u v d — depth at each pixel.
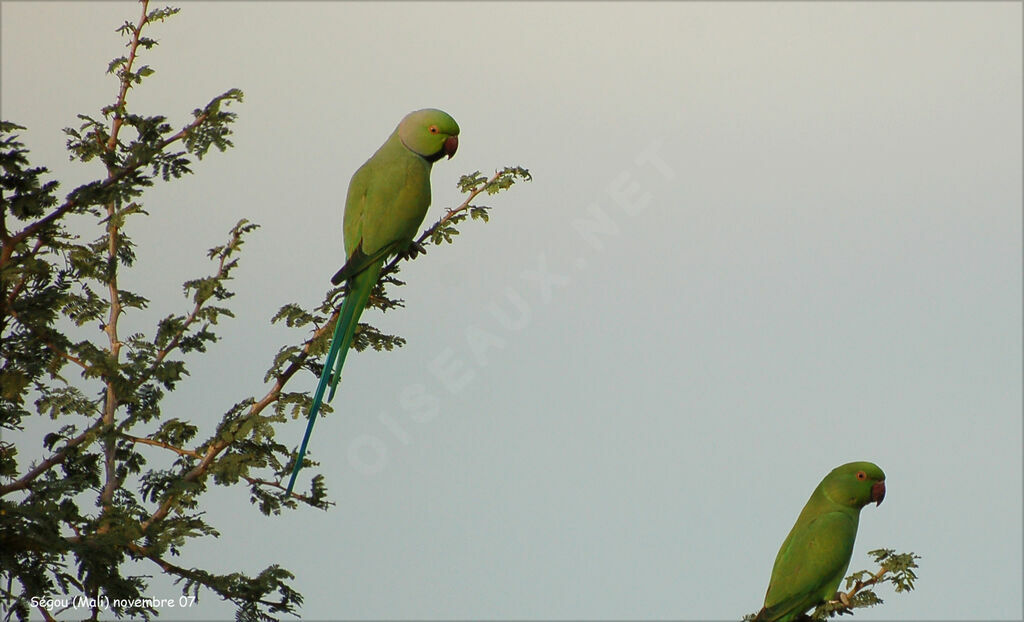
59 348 10.66
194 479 11.01
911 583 10.22
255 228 11.70
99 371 10.62
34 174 10.33
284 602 11.34
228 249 11.64
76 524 10.74
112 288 11.70
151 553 10.77
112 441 10.90
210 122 10.28
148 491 11.10
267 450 11.30
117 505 11.01
